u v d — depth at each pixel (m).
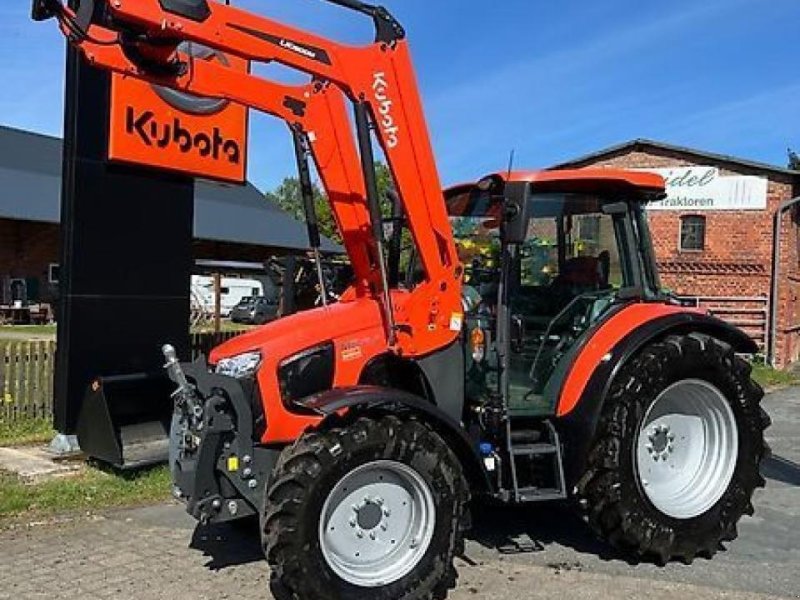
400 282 5.29
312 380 4.65
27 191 31.17
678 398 5.50
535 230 5.30
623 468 5.03
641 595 4.60
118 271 8.02
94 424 7.20
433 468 4.49
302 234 38.03
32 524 5.88
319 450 4.21
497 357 4.96
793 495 7.01
